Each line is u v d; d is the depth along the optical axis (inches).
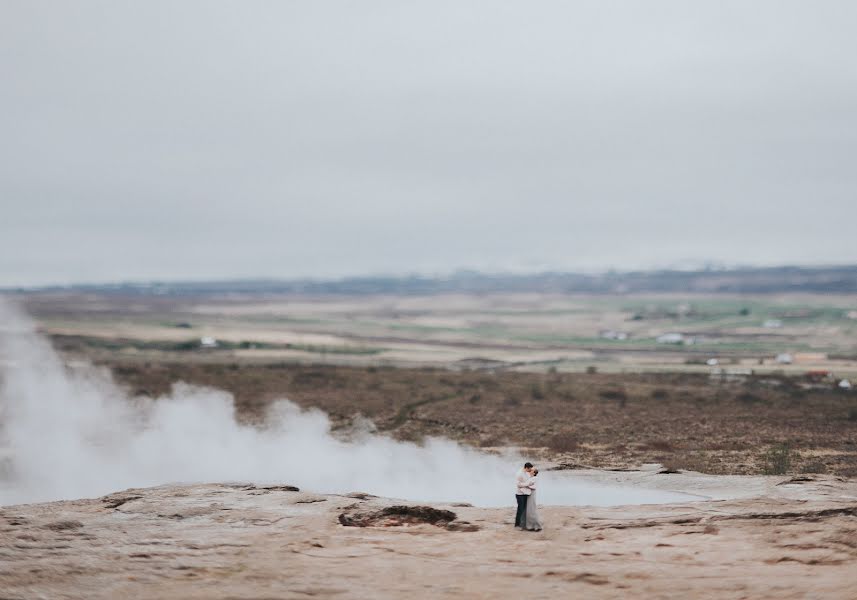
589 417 3380.9
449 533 953.5
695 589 760.3
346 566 829.8
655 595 748.0
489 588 766.5
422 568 823.7
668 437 2677.2
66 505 1180.5
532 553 872.3
